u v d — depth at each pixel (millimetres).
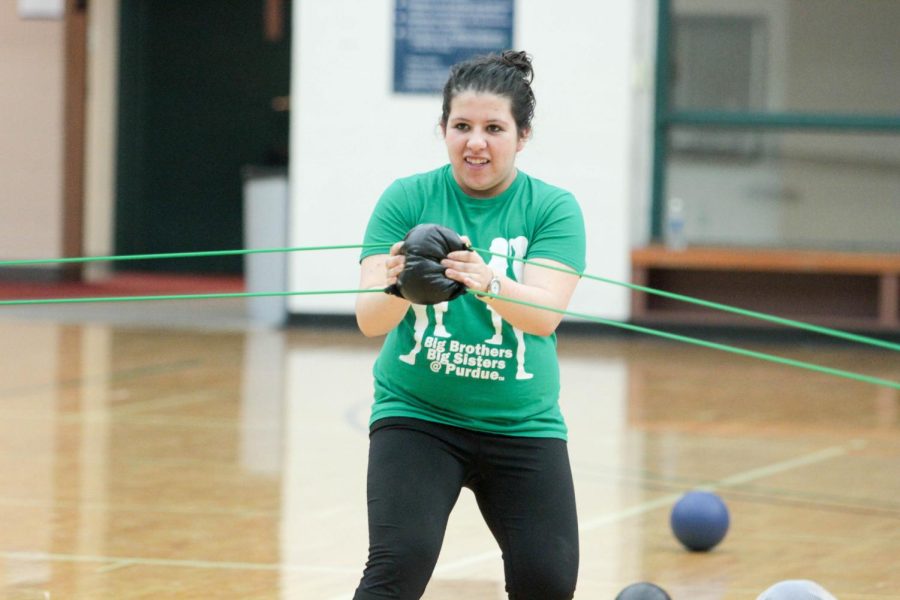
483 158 6938
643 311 26484
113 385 19328
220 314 28656
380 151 26359
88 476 13438
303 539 11117
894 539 11516
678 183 27734
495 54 7148
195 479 13383
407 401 7129
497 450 7070
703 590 9828
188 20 35438
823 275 26656
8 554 10508
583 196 26188
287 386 19547
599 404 18750
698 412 18297
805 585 7570
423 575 6715
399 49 26094
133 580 9797
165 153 35875
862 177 27281
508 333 7020
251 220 27281
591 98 26031
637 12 26625
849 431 17078
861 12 27000
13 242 33625
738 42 27328
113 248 35969
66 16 32875
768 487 13641
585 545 11164
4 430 15805
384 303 6910
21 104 33312
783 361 7555
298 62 26391
